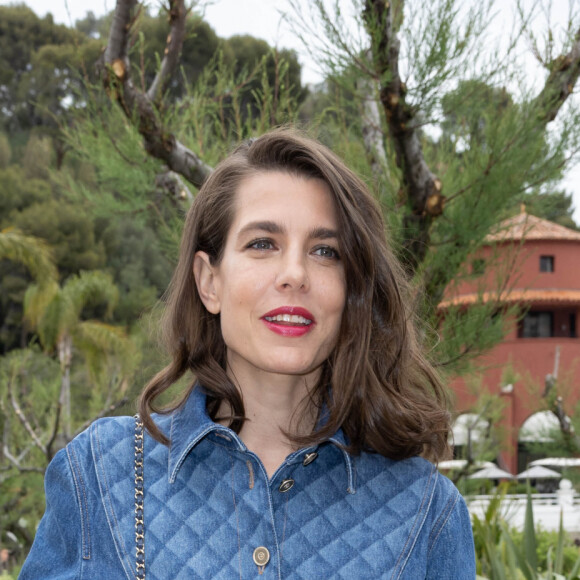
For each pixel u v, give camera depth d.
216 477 1.31
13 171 31.94
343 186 1.34
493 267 3.91
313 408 1.43
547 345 20.62
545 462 14.32
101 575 1.24
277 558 1.25
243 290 1.29
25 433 7.82
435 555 1.36
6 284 28.73
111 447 1.34
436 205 3.56
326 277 1.32
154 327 1.76
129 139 3.70
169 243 4.12
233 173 1.37
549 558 3.76
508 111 3.54
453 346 3.69
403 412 1.41
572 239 21.55
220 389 1.37
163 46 4.19
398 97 3.26
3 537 9.20
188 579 1.22
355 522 1.32
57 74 41.16
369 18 3.07
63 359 7.65
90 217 4.43
